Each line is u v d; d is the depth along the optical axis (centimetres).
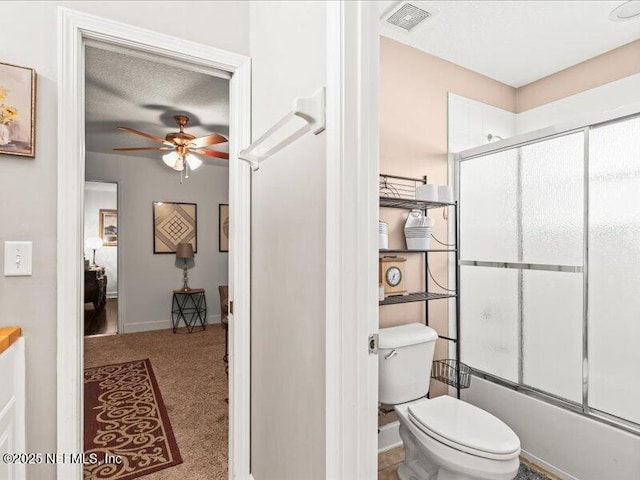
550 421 197
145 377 315
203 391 286
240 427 168
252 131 170
